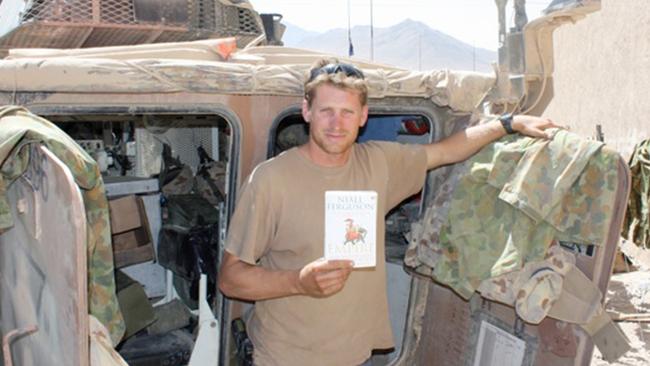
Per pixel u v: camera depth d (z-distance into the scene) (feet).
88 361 4.85
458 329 9.82
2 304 7.50
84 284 4.69
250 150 8.38
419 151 8.57
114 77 7.29
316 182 7.67
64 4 10.16
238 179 8.44
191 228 10.25
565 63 36.91
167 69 7.53
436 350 10.25
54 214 5.09
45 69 7.01
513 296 7.98
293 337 7.94
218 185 10.78
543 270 7.91
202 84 7.72
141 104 7.67
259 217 7.49
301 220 7.61
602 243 7.73
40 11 10.04
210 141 11.21
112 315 6.23
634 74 28.99
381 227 8.21
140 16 10.70
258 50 9.53
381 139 11.41
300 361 7.97
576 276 8.07
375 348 8.58
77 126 11.37
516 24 9.41
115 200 9.97
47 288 5.50
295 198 7.57
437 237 9.07
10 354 6.04
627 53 29.68
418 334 10.60
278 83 8.07
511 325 8.92
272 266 7.98
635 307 20.95
